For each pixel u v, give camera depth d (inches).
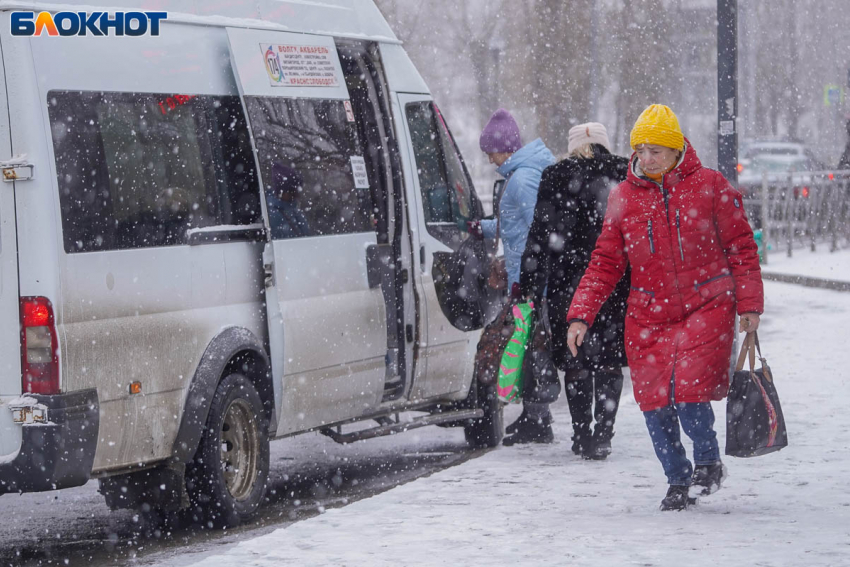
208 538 534.0
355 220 642.2
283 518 573.6
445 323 709.9
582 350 600.7
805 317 1261.1
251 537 532.7
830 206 1985.7
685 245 474.3
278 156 589.3
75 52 500.1
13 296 478.6
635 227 480.4
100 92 507.2
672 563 399.9
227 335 549.3
